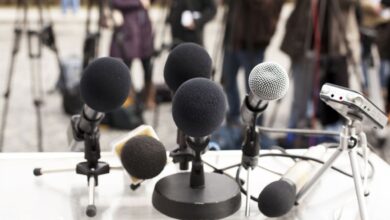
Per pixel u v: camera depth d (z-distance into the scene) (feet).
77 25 25.20
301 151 4.24
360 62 11.35
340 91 2.97
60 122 12.31
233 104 11.36
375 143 10.77
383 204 3.48
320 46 9.84
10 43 21.25
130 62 12.10
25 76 16.42
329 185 3.73
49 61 18.44
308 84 9.95
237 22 10.57
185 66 3.57
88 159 3.51
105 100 3.12
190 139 3.24
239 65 11.34
